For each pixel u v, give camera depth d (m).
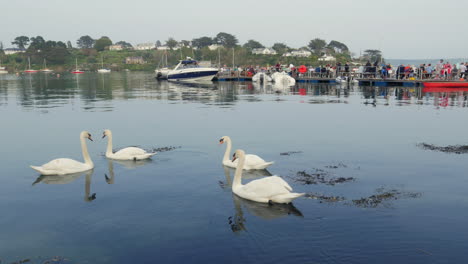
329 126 18.23
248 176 10.48
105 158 12.41
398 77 47.62
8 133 16.66
